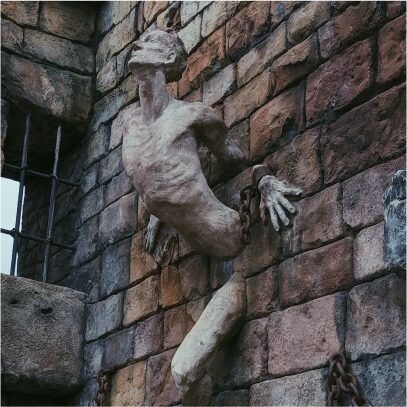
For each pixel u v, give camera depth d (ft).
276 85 16.61
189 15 20.06
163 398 17.30
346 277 13.82
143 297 18.81
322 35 15.79
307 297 14.42
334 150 14.79
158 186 15.49
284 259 15.14
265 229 15.67
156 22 21.39
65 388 19.95
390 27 14.38
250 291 15.64
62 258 22.54
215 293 16.02
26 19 22.76
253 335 15.29
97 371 19.67
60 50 23.11
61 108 22.54
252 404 14.89
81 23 23.79
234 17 18.44
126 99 21.81
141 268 19.16
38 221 24.39
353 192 14.16
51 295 20.34
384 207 12.56
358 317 13.38
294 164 15.58
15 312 19.69
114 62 22.68
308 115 15.57
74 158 23.34
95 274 20.88
